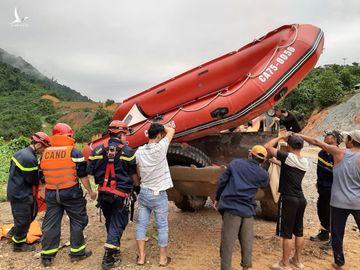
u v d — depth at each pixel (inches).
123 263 197.6
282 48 231.1
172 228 259.8
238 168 173.5
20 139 746.2
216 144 271.1
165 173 195.0
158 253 212.4
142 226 195.8
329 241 216.7
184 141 244.2
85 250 208.1
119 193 191.2
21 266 196.5
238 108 222.1
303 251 213.9
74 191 198.5
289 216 183.8
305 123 1471.5
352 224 266.7
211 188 224.1
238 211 169.2
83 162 197.8
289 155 184.5
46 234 196.7
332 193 186.4
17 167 210.2
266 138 258.8
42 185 223.6
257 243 225.9
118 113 302.4
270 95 222.7
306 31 236.4
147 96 284.2
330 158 216.7
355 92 1448.1
